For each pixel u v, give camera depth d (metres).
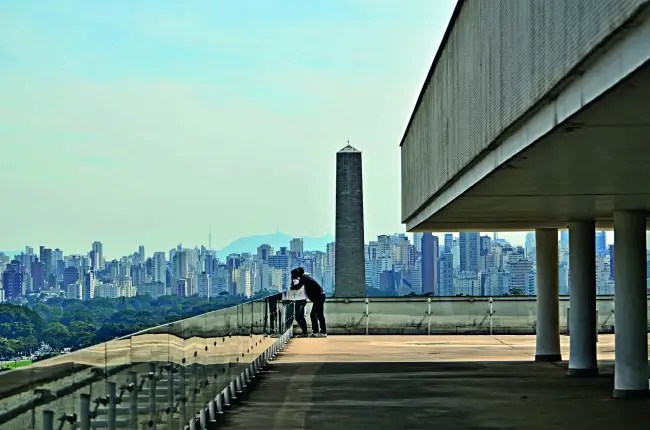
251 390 20.38
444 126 18.94
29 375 6.53
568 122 10.13
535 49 10.80
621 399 18.97
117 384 8.91
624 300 19.34
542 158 12.91
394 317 38.19
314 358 28.22
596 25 8.41
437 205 21.47
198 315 13.77
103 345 8.46
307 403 18.38
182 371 12.30
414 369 24.92
